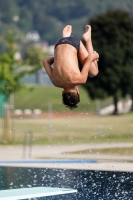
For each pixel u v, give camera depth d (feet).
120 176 101.81
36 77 628.28
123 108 436.76
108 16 387.34
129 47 379.96
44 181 96.68
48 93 524.93
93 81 384.88
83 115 379.55
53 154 147.84
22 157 141.08
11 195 82.23
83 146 170.71
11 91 202.69
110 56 376.48
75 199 78.89
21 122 285.84
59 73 63.62
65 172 108.58
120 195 81.92
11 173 107.65
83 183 93.81
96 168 113.80
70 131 231.91
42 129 243.19
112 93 384.06
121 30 381.40
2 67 199.72
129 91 384.06
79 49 65.16
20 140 195.93
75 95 64.18
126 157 136.67
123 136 207.72
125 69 379.14
